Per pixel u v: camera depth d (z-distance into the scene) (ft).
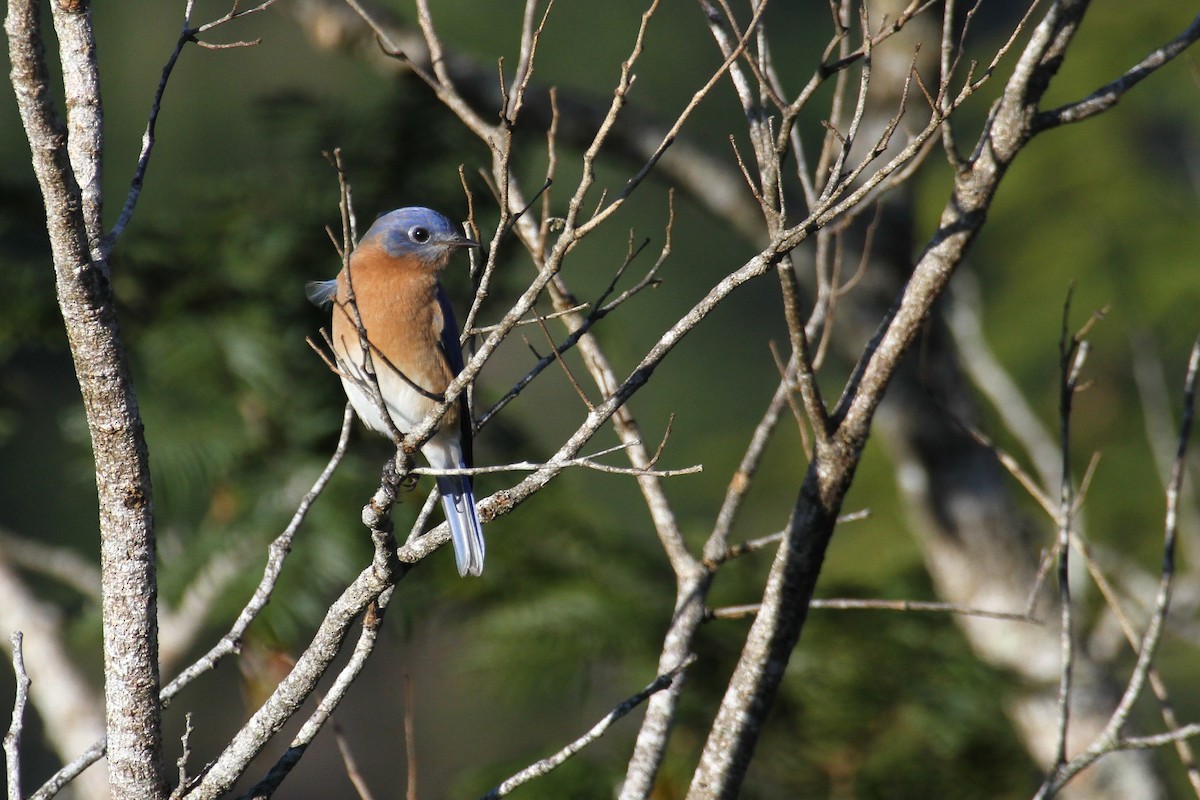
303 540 35.86
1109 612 43.11
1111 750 21.72
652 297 101.19
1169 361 57.72
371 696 98.22
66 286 18.61
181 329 39.52
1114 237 61.62
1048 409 57.36
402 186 43.24
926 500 45.55
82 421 39.75
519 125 48.08
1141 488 53.88
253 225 42.22
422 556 19.88
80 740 43.57
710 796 22.67
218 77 90.38
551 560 38.91
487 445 42.04
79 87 18.83
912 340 21.76
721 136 102.63
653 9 17.47
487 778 33.12
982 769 36.24
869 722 35.88
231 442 37.88
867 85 18.85
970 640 45.14
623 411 25.86
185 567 36.50
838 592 39.14
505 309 44.37
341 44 45.34
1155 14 65.46
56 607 45.80
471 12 81.61
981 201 21.62
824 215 18.56
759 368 103.09
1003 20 80.33
